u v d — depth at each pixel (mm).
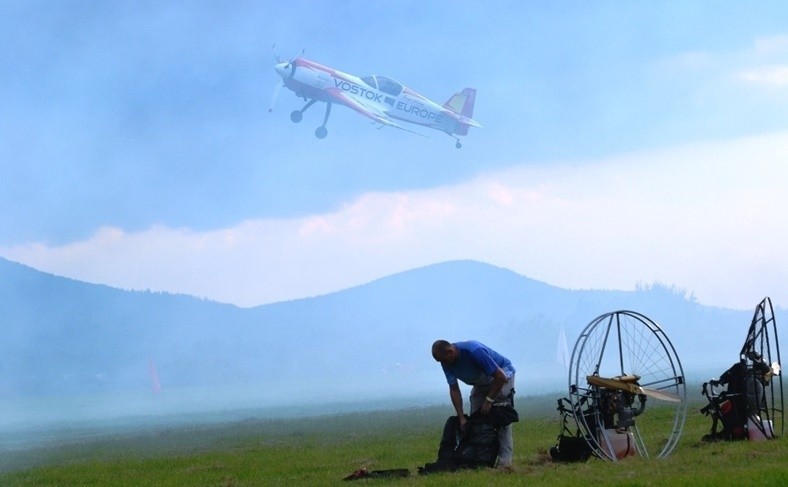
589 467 23562
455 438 24766
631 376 26000
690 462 23312
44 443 80688
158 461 37656
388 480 23453
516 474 22562
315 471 28938
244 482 26859
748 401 28375
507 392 24656
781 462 22203
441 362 24688
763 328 28531
